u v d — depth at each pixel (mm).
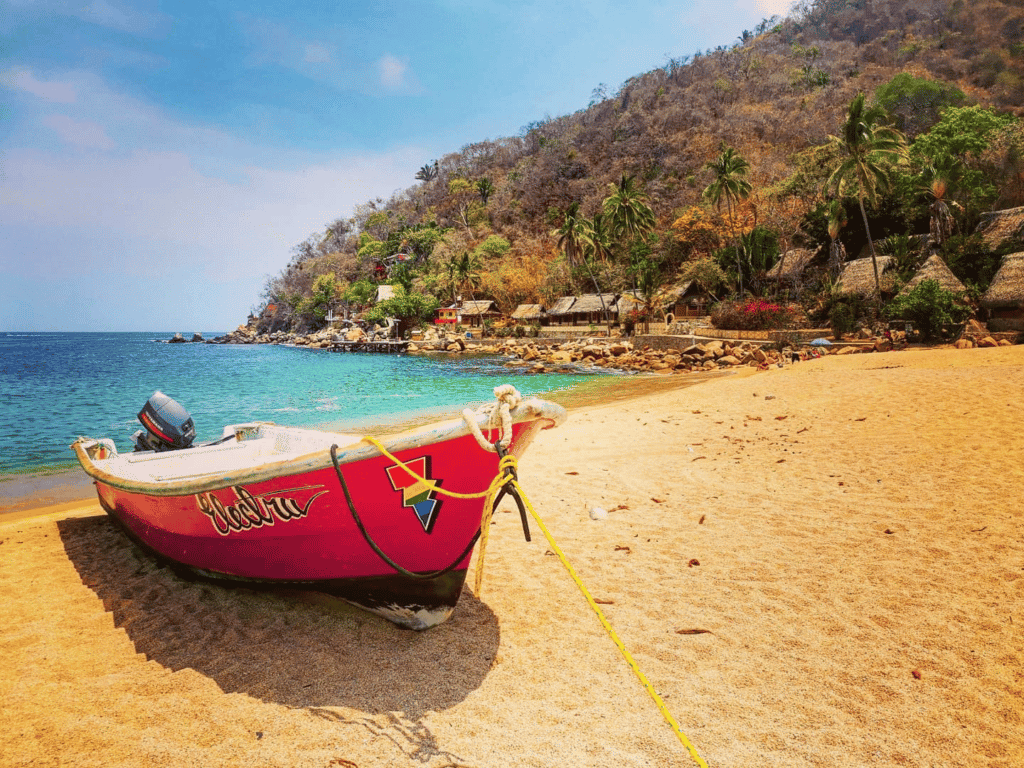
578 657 3777
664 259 73438
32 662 3914
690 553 5340
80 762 2904
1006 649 3592
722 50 130875
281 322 143000
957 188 42750
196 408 20828
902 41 113438
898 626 3916
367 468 3713
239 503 4426
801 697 3264
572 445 10391
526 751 2934
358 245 140625
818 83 106938
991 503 5938
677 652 3766
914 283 34156
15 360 63594
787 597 4406
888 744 2883
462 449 3695
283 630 4324
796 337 38406
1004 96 85250
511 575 5090
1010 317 29750
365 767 2857
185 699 3447
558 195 108188
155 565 5887
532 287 86625
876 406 11258
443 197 134500
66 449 13961
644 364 38562
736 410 12742
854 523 5770
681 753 2877
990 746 2838
